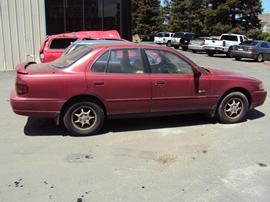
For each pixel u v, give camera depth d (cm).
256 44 1791
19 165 363
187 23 3738
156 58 481
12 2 1249
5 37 1262
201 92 498
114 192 303
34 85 426
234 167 362
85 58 448
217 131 496
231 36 2178
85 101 450
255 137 469
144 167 361
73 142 441
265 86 925
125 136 469
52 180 327
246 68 1408
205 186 316
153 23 4825
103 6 1432
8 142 439
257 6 3047
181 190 308
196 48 2381
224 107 525
